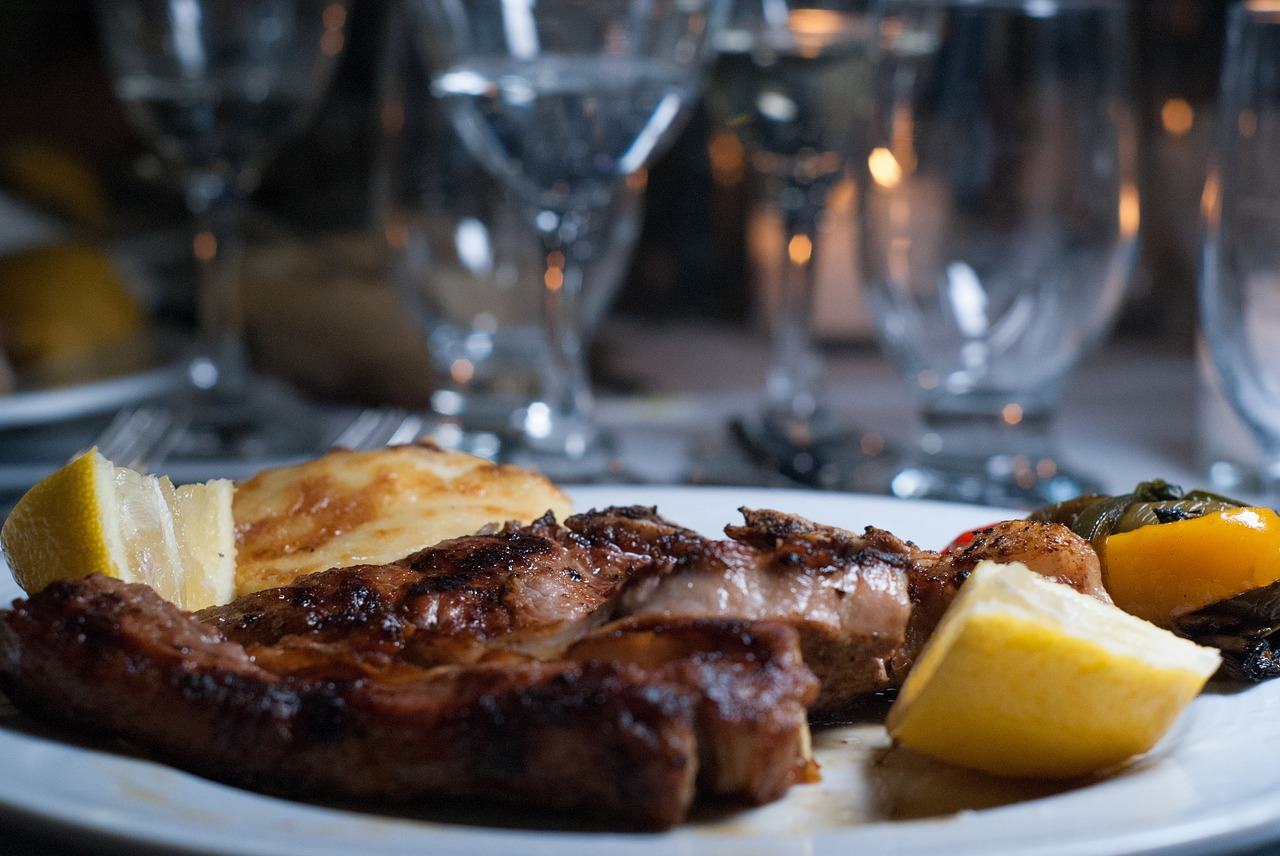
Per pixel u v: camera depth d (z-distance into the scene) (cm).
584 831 51
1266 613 59
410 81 87
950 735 54
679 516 68
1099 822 49
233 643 54
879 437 94
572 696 51
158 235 118
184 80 91
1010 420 85
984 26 81
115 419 93
